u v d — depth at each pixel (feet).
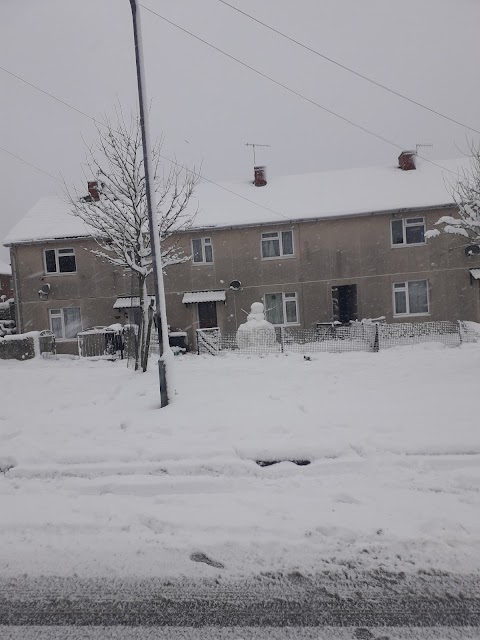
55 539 12.17
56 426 22.06
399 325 49.90
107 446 18.69
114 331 55.83
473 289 63.36
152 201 24.57
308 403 23.76
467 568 10.43
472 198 42.32
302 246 65.31
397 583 10.07
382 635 8.58
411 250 64.18
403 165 72.33
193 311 65.87
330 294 65.21
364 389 26.81
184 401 25.20
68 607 9.70
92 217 38.11
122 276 66.13
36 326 66.95
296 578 10.37
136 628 9.00
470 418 20.06
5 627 9.15
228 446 17.81
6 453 18.11
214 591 10.03
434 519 12.10
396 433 18.48
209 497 14.23
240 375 33.09
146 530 12.42
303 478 15.42
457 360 34.96
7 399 28.96
